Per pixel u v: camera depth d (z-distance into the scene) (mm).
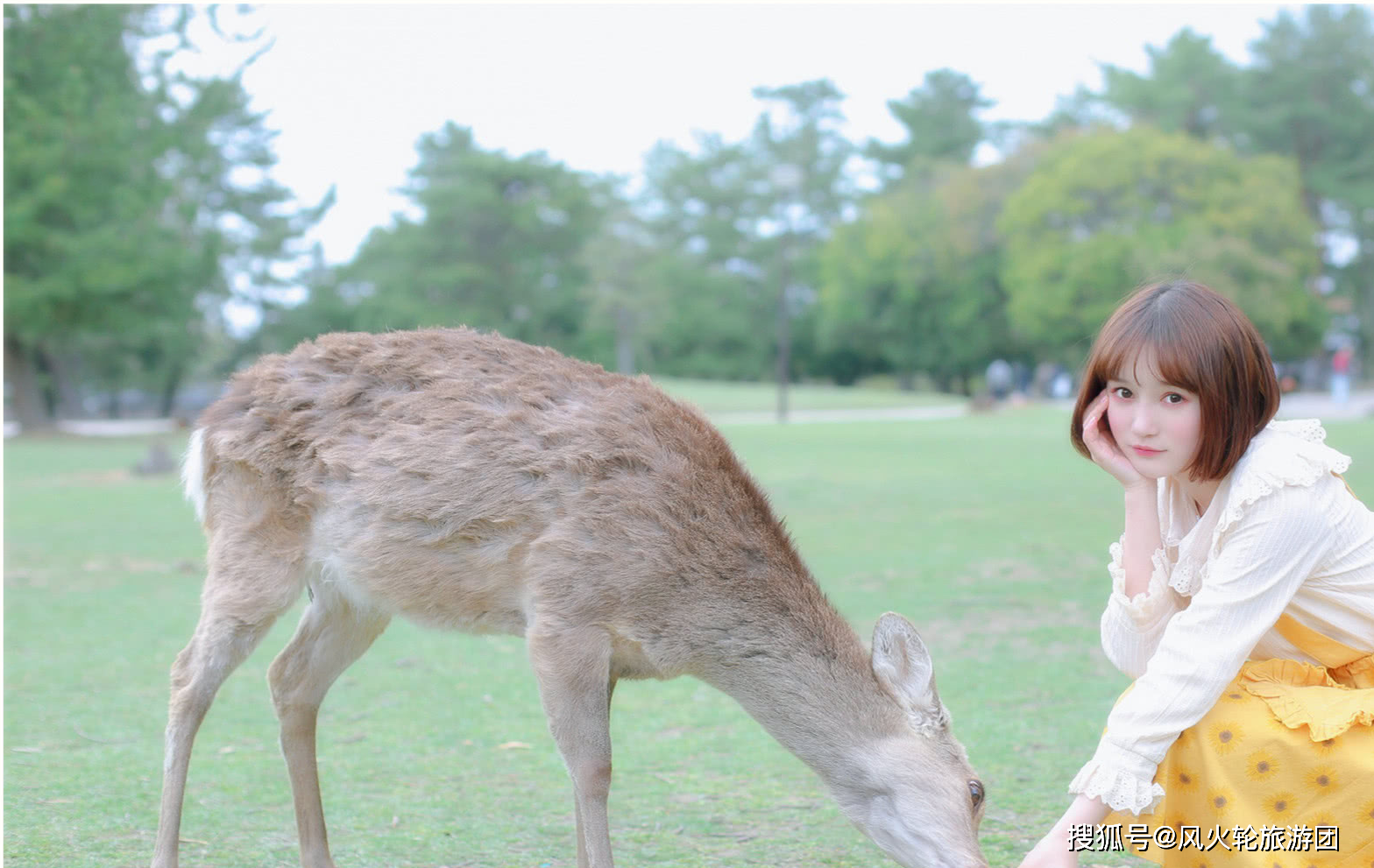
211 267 31719
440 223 58094
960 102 68250
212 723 5570
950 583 8570
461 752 5074
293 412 3732
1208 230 40875
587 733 3359
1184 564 2922
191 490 3896
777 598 3430
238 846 3986
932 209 54531
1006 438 23297
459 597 3596
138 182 29250
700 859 3836
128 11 28078
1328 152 52406
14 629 7480
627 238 59062
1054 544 10266
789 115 70688
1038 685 5855
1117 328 2822
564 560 3379
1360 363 54219
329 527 3678
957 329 56812
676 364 66750
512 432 3533
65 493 15648
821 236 69625
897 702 3309
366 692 6105
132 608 8164
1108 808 2783
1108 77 55938
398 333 3924
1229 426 2719
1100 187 43250
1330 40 50844
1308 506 2668
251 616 3707
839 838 4023
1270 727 2703
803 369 69062
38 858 3795
